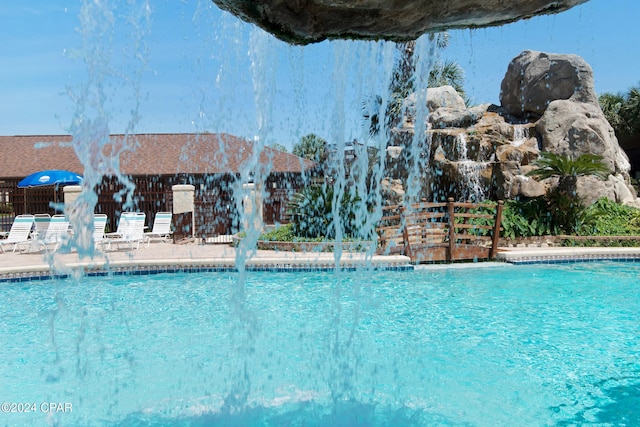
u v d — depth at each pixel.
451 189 18.22
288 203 17.20
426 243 13.53
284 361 6.59
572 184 15.86
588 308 9.19
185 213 19.22
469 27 3.31
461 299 9.88
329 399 5.42
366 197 16.41
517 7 3.03
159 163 24.42
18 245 17.20
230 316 8.79
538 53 20.88
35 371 6.28
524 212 16.05
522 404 5.30
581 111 18.70
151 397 5.48
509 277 11.78
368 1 2.81
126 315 8.86
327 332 7.87
